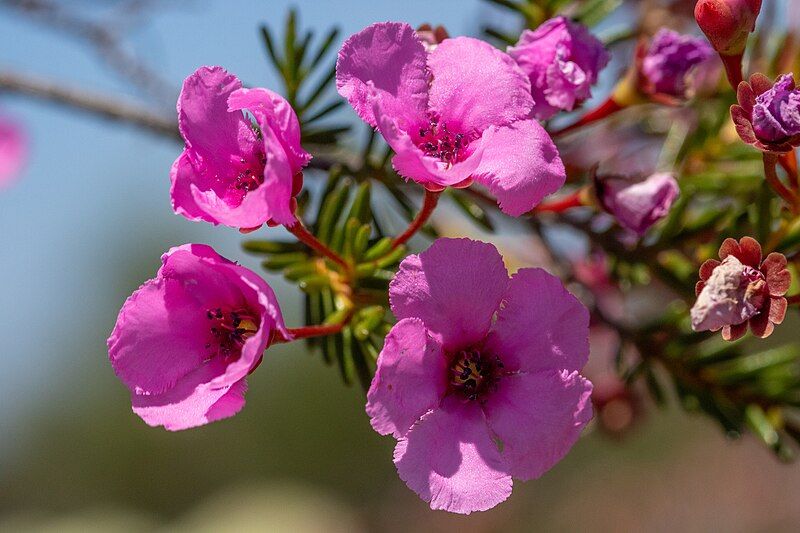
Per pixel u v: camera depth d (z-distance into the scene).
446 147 0.17
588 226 0.19
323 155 0.20
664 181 0.18
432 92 0.17
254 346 0.16
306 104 0.19
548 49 0.17
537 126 0.16
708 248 0.18
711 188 0.19
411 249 0.19
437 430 0.16
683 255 0.19
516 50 0.17
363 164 0.19
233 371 0.16
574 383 0.16
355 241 0.17
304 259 0.18
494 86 0.16
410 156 0.16
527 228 0.20
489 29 0.19
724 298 0.16
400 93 0.17
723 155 0.20
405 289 0.16
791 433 0.19
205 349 0.17
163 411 0.16
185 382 0.16
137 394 0.16
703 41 0.18
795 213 0.17
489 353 0.16
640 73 0.18
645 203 0.18
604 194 0.18
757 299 0.16
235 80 0.16
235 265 0.16
